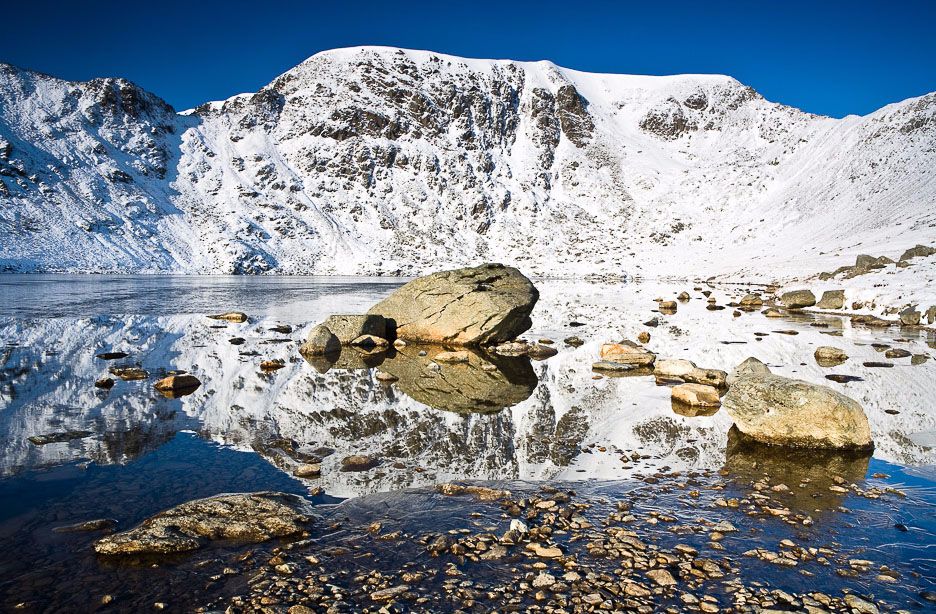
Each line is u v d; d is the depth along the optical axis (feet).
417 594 17.51
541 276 355.56
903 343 73.26
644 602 17.02
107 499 24.91
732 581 18.17
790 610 16.43
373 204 462.19
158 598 17.25
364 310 124.77
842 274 159.74
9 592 17.42
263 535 21.38
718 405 43.16
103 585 17.94
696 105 615.57
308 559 19.71
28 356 63.26
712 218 424.05
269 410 41.73
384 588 17.81
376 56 574.56
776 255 297.53
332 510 24.20
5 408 41.01
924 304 99.86
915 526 22.38
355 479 28.04
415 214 455.63
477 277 81.15
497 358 66.64
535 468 29.91
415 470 29.53
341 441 34.50
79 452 31.58
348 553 20.25
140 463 29.91
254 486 26.71
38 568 18.90
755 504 24.80
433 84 558.15
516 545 20.85
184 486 26.63
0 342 73.26
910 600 17.04
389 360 64.54
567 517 23.47
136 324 95.14
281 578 18.47
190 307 127.85
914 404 42.45
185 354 66.28
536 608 16.75
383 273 377.71
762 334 83.56
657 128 598.75
